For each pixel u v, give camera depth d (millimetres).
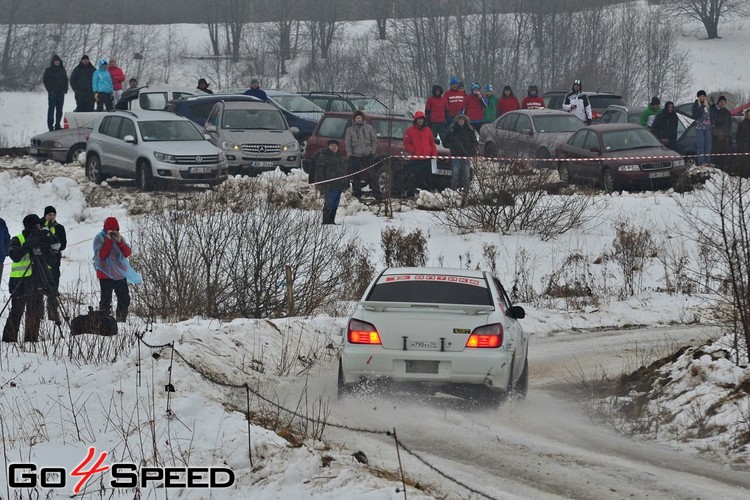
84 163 123688
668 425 39281
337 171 88375
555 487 31516
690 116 148375
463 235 88000
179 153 106312
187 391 41781
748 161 104938
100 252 58312
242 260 66000
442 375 41000
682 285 76438
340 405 42438
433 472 33094
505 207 89250
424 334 41250
